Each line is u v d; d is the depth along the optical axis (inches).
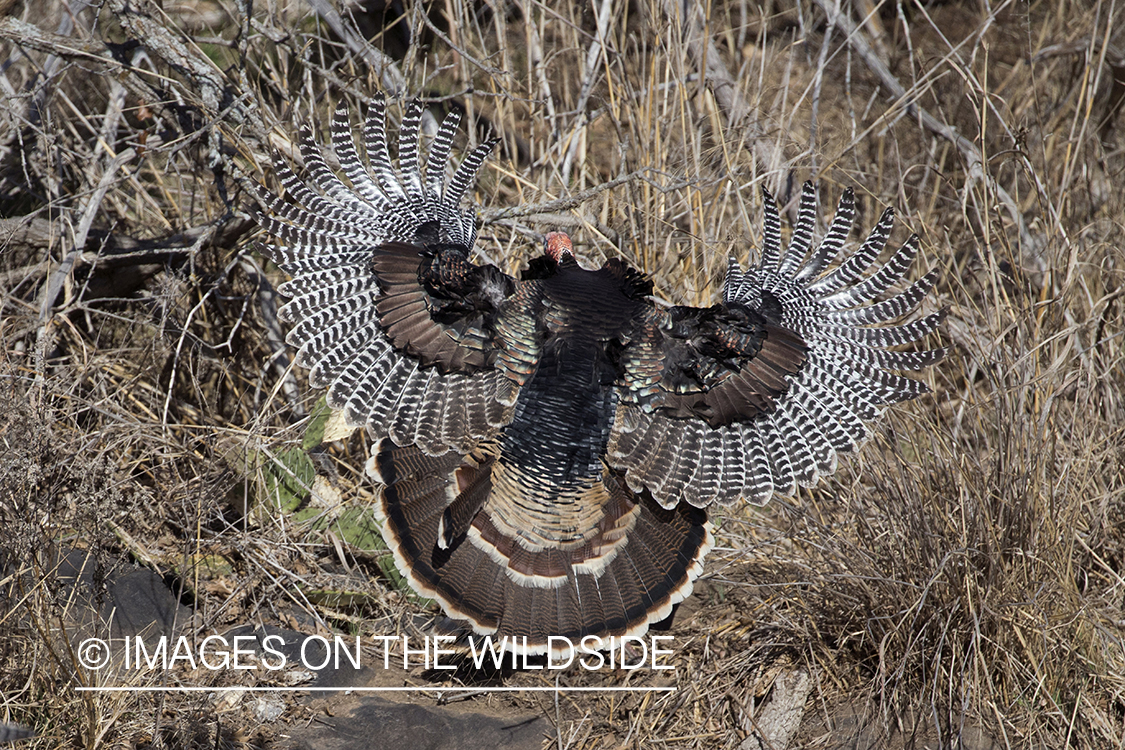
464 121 716.0
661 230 620.4
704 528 442.3
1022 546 478.6
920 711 443.2
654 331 428.8
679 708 467.2
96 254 558.3
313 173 450.3
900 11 685.3
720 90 698.2
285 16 702.5
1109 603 483.5
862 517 503.5
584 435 418.6
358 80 641.0
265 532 512.7
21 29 556.4
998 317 540.4
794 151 685.3
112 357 573.9
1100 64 628.4
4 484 433.4
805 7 866.1
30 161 614.5
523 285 434.0
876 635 473.7
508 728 451.8
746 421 433.4
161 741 410.9
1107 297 551.5
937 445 514.3
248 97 561.9
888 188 761.0
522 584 426.3
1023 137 596.1
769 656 486.9
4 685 410.6
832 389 444.5
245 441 515.5
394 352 425.1
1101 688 451.2
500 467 425.7
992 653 457.1
